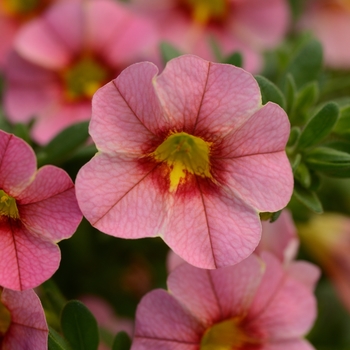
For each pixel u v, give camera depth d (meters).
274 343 0.20
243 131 0.17
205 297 0.19
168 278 0.18
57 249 0.17
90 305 0.23
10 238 0.17
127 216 0.17
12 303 0.17
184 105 0.17
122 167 0.17
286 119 0.17
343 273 0.23
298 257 0.23
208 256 0.17
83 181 0.17
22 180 0.17
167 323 0.18
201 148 0.18
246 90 0.17
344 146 0.20
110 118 0.17
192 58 0.17
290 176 0.17
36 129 0.23
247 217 0.18
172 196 0.18
